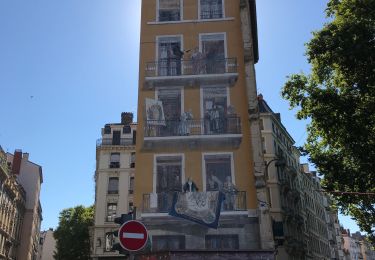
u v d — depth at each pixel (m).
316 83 21.91
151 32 21.94
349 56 18.92
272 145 47.59
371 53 18.38
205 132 19.56
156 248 17.47
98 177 49.41
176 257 15.62
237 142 19.25
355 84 20.56
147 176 18.86
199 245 17.38
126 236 8.34
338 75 21.20
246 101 20.05
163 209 18.14
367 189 20.95
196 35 21.69
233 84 20.45
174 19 22.22
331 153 22.62
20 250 59.31
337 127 21.00
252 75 20.52
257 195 18.06
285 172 50.91
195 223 17.77
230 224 17.67
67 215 62.75
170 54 21.42
